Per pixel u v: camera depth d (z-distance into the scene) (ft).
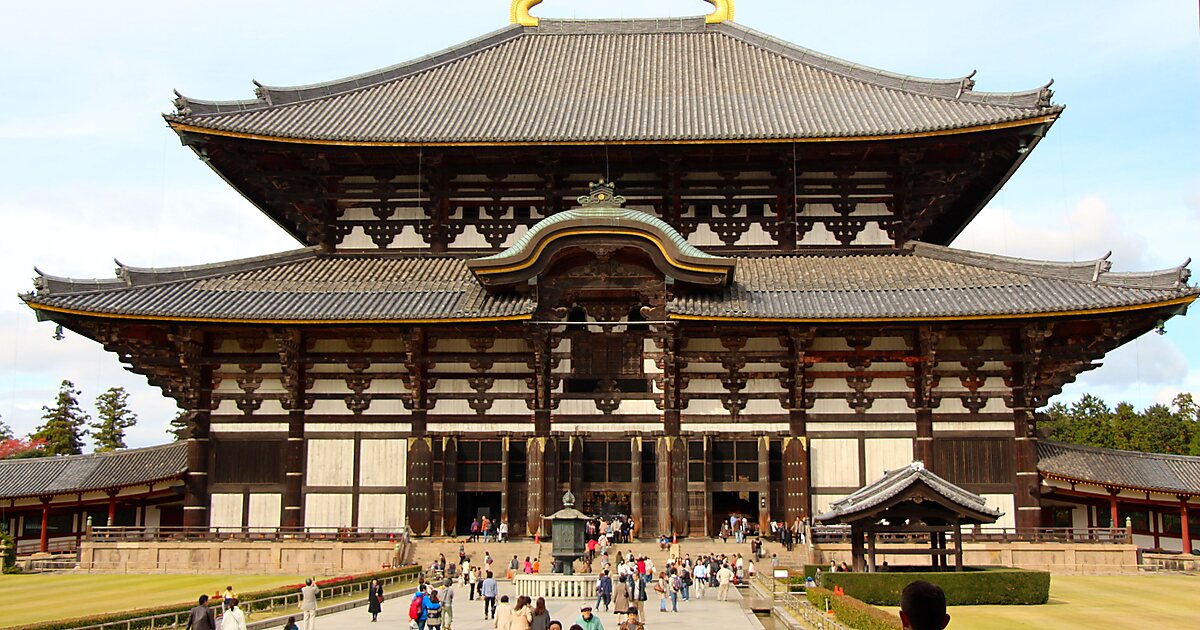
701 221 187.01
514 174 188.03
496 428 171.63
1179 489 169.27
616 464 169.99
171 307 164.04
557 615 116.16
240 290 172.96
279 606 121.60
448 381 173.47
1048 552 158.51
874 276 173.88
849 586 121.08
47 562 171.01
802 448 168.35
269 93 193.88
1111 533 163.43
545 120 190.70
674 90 208.03
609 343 173.37
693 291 168.25
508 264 164.14
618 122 188.34
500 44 236.02
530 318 161.79
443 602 104.88
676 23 240.32
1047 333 163.22
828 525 154.71
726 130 180.24
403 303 167.43
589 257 169.48
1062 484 172.24
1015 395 168.76
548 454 169.37
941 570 129.70
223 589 137.39
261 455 172.14
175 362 172.65
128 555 164.14
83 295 163.43
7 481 199.11
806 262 181.37
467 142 176.55
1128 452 176.76
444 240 187.62
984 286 167.32
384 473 171.42
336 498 170.91
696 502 168.35
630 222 163.84
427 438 170.91
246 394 173.37
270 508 170.81
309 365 174.19
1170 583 144.46
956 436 168.55
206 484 171.53
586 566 146.00
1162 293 153.79
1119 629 99.35
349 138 175.94
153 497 198.70
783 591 134.21
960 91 189.26
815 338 171.53
